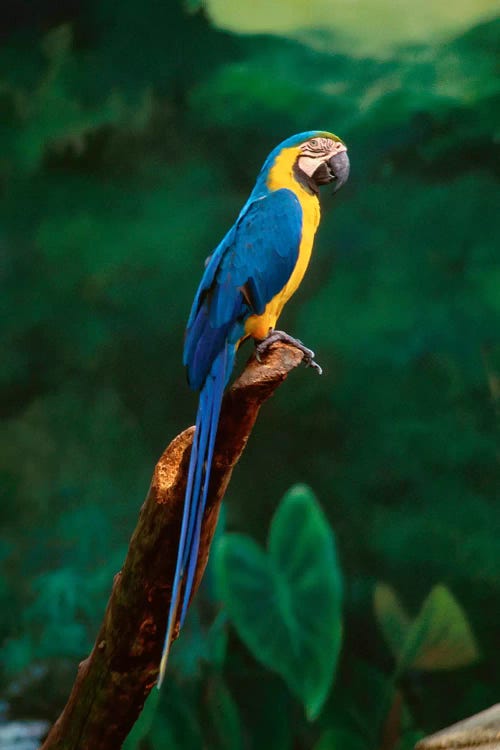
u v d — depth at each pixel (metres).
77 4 14.06
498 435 12.87
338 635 7.04
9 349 13.87
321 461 13.45
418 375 13.18
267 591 7.12
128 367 13.82
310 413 13.46
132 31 13.98
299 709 9.56
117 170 14.16
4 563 12.98
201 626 11.70
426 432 13.11
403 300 13.25
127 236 13.88
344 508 13.28
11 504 13.31
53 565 13.02
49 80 14.16
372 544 13.05
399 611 8.06
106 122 14.01
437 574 12.80
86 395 13.85
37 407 13.82
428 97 12.21
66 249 13.98
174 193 13.98
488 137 12.79
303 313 13.55
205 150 14.06
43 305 13.94
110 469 13.62
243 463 13.59
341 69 12.60
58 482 13.50
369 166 13.52
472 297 13.08
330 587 7.11
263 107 13.31
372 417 13.29
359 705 8.00
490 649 12.13
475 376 13.02
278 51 12.94
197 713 7.40
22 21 14.19
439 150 12.97
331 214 13.73
